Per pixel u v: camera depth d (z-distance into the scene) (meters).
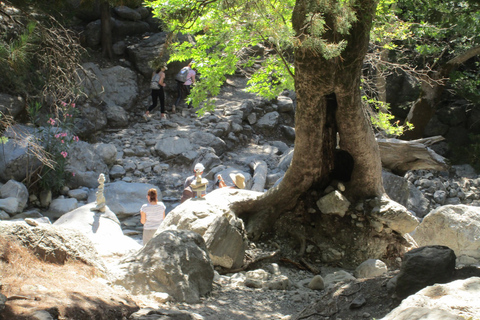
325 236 8.88
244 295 6.32
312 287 6.93
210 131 16.83
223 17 8.70
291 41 5.88
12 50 6.13
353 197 8.95
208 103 11.23
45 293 4.22
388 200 8.66
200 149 15.60
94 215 9.29
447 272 4.27
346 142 8.36
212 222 7.71
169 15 7.08
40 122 14.16
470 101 19.30
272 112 19.12
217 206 8.51
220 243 7.57
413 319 2.96
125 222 11.94
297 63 7.39
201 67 11.04
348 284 4.93
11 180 11.80
